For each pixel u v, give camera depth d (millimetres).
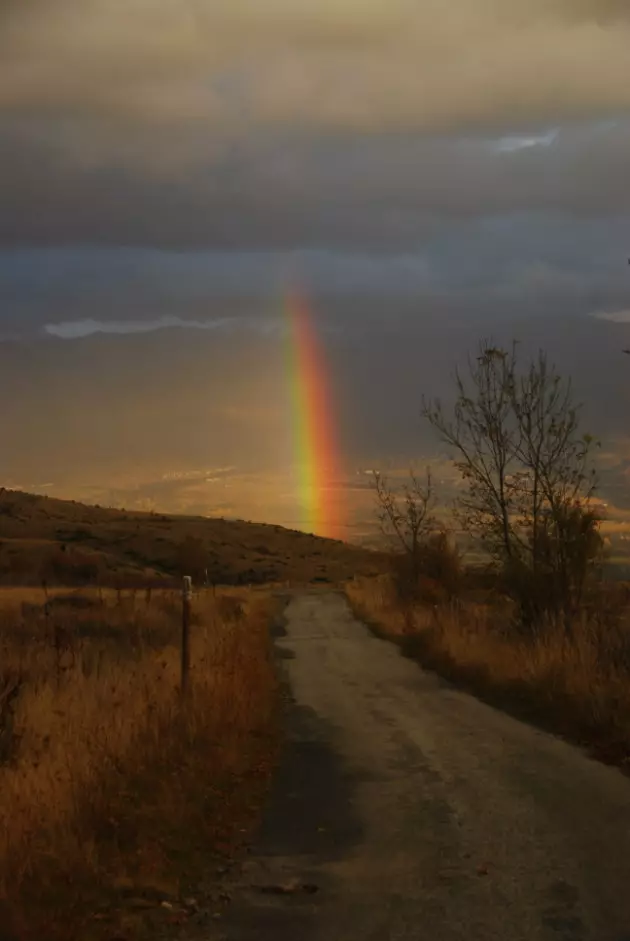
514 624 21938
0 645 18766
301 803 10070
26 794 8383
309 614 44438
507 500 21578
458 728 14328
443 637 24250
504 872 7484
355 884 7375
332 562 97688
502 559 21766
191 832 8609
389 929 6402
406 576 40062
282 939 6293
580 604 20875
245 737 13219
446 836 8578
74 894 6738
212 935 6375
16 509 99062
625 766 11125
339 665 24156
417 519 40031
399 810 9617
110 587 57719
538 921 6422
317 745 13414
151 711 11898
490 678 18453
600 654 16609
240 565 88938
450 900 6918
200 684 14875
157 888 7133
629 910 6551
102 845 7793
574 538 20797
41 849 7297
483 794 10102
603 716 13266
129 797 9055
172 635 27734
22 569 61781
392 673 22062
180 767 10477
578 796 9789
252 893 7215
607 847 8000
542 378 21531
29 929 6012
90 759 9562
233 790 10484
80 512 104812
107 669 15977
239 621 35344
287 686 20234
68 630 24734
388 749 12953
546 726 14133
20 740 10844
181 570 78875
